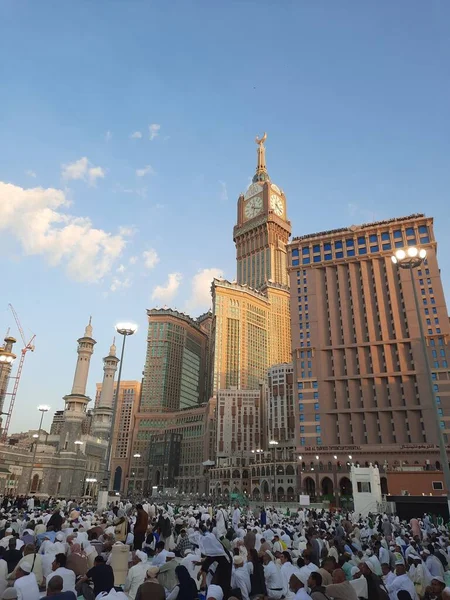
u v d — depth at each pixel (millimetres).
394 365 127000
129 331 37688
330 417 129000
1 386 168750
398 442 118812
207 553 13266
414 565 17766
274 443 114438
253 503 101000
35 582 12297
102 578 13727
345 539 26141
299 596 10969
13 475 117188
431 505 51594
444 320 124375
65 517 31484
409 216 141000
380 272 138500
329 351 138125
